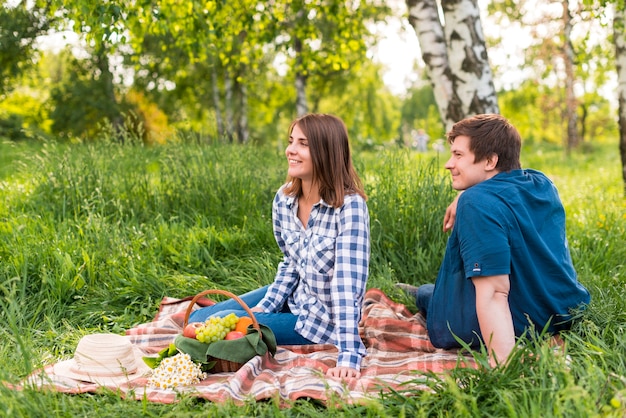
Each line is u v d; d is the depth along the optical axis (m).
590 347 2.91
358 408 2.58
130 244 4.89
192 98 23.75
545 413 2.31
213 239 5.16
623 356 2.82
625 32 7.91
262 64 21.95
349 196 3.32
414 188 5.27
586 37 11.03
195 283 4.55
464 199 3.03
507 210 2.99
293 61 9.38
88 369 2.98
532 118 32.44
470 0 6.15
